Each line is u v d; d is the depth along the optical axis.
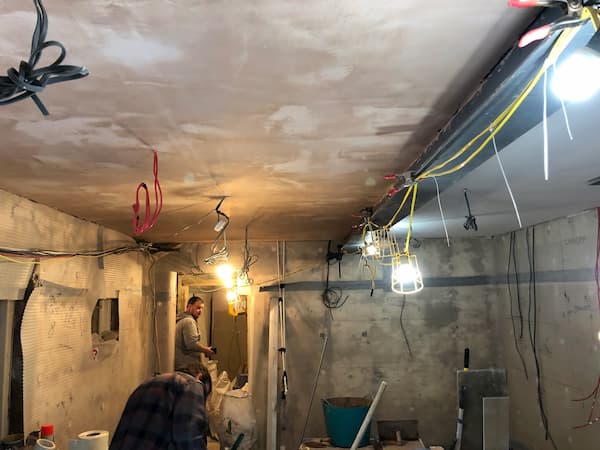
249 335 5.42
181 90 1.45
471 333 5.22
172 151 2.05
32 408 2.86
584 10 0.83
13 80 0.72
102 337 4.10
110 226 4.07
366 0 1.02
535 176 2.59
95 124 1.71
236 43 1.18
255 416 5.11
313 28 1.12
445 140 1.62
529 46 1.04
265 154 2.10
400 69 1.34
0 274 2.59
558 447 4.10
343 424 4.55
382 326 5.27
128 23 1.09
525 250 4.66
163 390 2.25
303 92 1.48
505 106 1.29
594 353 3.64
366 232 3.51
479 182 2.72
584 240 3.75
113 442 2.19
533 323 4.52
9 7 1.01
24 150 2.01
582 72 1.06
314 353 5.25
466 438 4.10
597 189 2.94
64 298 3.33
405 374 5.20
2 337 2.71
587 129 1.87
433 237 5.29
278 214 3.68
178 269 5.40
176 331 5.55
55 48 1.18
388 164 2.27
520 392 4.75
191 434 2.11
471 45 1.22
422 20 1.10
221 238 5.13
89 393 3.69
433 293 5.29
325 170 2.38
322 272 5.39
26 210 2.92
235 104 1.55
